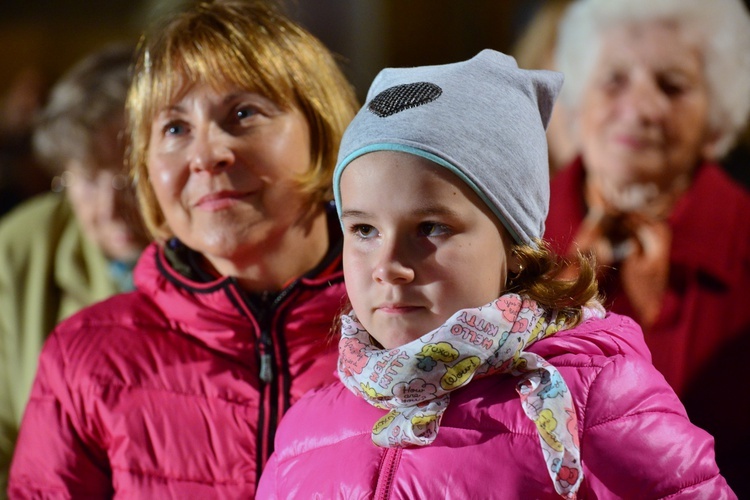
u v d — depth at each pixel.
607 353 2.15
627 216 3.53
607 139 3.55
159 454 2.57
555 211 3.64
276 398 2.60
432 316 2.08
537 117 2.32
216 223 2.57
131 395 2.63
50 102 4.11
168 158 2.61
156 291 2.76
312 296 2.66
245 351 2.67
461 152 2.08
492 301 2.13
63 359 2.74
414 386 2.06
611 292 3.50
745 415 3.37
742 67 3.42
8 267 4.21
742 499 3.32
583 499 2.01
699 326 3.41
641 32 3.46
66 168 4.06
